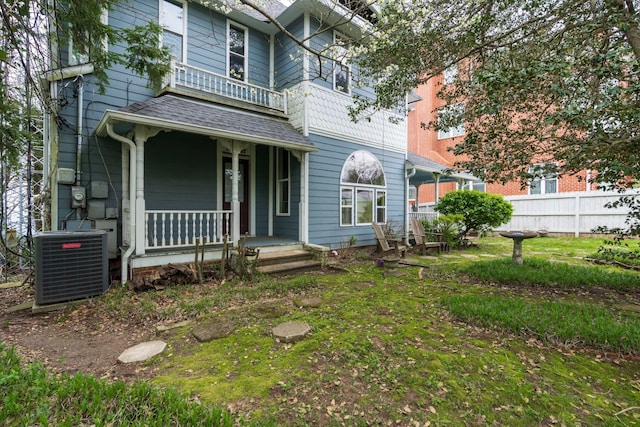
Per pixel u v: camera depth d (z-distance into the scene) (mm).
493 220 10438
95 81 5891
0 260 6738
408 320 3617
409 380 2377
